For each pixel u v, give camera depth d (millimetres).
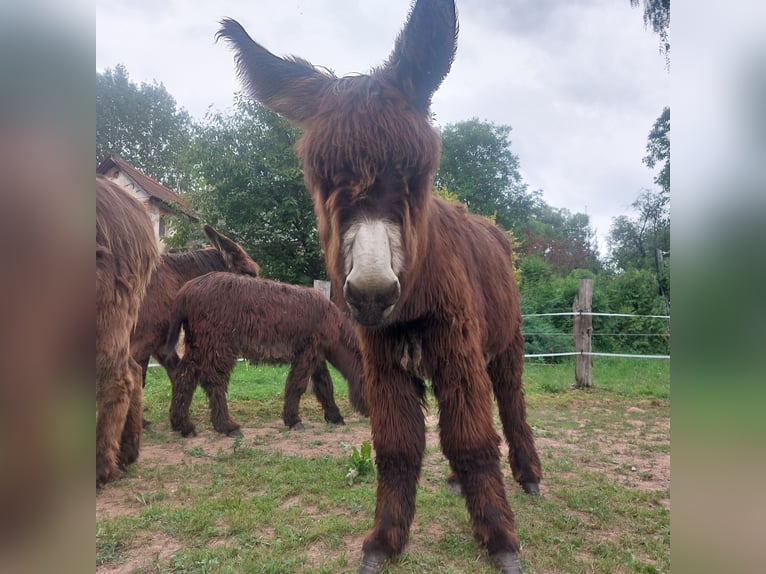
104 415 3842
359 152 2094
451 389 2676
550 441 5555
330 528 3174
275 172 15031
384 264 1988
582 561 2818
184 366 5750
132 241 3836
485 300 3336
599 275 20141
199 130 16297
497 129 43656
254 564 2756
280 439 5613
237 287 5918
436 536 3098
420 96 2373
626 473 4461
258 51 2777
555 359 13234
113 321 3654
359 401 6469
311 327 6184
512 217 41656
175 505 3621
